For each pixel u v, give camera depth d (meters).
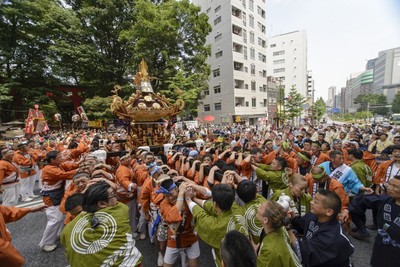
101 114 22.14
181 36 22.55
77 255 1.99
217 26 35.66
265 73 41.50
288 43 69.19
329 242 2.11
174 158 5.69
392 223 2.54
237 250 1.63
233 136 12.36
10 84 21.64
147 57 20.92
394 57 68.81
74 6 26.78
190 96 21.09
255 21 38.41
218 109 37.00
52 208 4.24
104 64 24.95
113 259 2.03
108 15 23.56
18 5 21.89
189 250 3.08
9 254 2.15
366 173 4.80
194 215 2.65
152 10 20.39
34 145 9.40
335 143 7.07
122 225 2.18
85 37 24.98
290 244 2.10
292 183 3.24
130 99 7.23
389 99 68.25
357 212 4.23
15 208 2.99
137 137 7.32
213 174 3.65
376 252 2.71
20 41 23.61
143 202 3.71
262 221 2.00
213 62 37.12
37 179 9.52
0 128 20.45
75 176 3.41
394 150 4.59
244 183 2.79
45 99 25.16
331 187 3.67
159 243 3.53
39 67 23.92
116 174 4.44
